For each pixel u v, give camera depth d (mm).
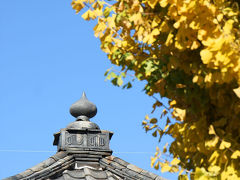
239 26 4453
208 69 4523
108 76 5277
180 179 4883
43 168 10484
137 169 10688
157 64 5156
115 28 5430
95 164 11023
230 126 4719
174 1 4406
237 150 4422
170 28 4875
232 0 4602
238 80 4184
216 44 4031
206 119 4926
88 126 11359
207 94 4840
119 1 5234
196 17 4305
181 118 4949
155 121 5660
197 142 4914
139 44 5285
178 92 5070
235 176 4418
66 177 10516
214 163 4562
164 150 5406
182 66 4816
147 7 5039
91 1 5277
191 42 4570
